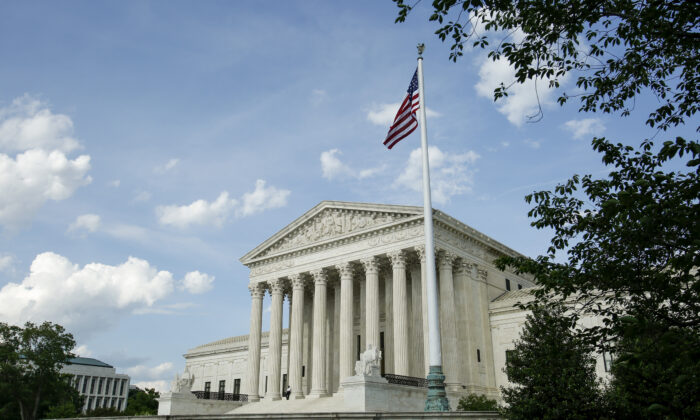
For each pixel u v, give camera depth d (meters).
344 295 79.00
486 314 78.12
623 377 28.39
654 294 21.97
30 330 109.81
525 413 35.25
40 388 109.62
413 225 74.50
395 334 71.75
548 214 25.48
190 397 75.62
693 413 22.72
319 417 28.23
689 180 18.06
